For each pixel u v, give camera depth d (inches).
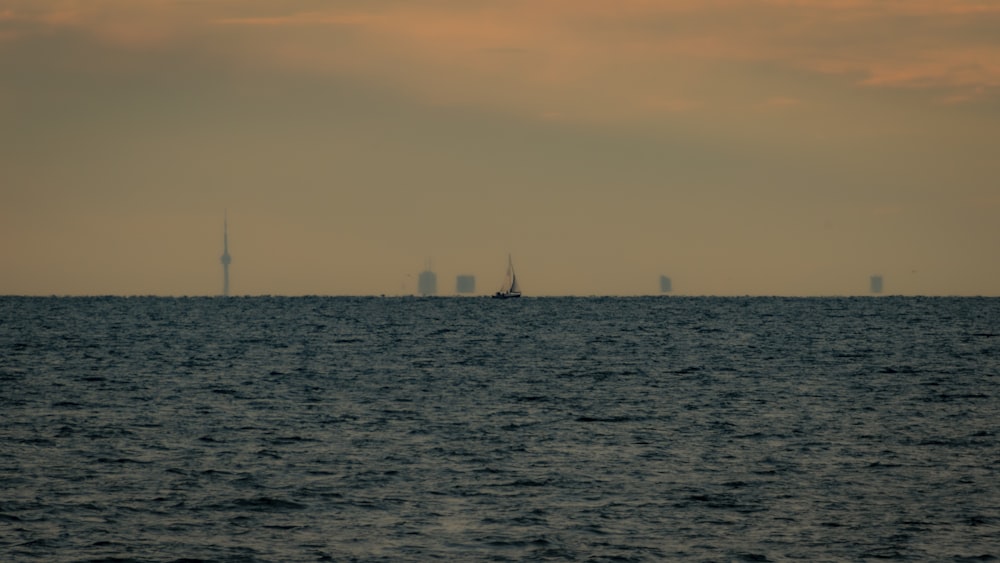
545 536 6993.1
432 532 7066.9
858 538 6998.0
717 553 6692.9
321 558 6540.4
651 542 6899.6
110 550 6633.9
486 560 6525.6
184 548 6702.8
